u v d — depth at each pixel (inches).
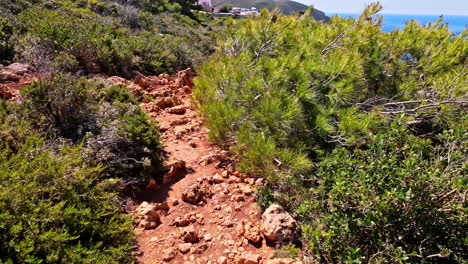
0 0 398.3
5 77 220.8
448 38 237.9
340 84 175.2
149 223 127.6
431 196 93.8
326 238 107.8
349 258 89.1
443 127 180.2
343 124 163.9
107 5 675.4
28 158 121.8
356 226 100.4
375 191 99.7
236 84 190.9
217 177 164.9
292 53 197.6
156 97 281.4
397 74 226.5
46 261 87.9
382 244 93.9
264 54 234.7
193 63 443.8
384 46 225.9
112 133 159.5
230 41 253.0
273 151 147.5
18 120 149.1
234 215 136.5
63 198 111.1
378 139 120.3
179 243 118.7
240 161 170.9
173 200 144.2
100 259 96.0
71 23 370.3
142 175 153.9
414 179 95.8
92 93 203.6
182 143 204.1
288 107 162.4
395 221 97.7
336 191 102.8
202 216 135.4
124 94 225.0
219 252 115.1
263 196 144.0
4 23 299.6
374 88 229.9
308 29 248.5
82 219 106.7
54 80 171.8
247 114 179.9
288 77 181.6
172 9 1253.1
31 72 243.9
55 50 280.2
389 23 219.5
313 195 134.1
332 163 116.6
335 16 267.7
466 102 165.0
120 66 316.8
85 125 170.4
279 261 104.3
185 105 277.9
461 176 92.4
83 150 144.6
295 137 173.3
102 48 305.0
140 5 942.4
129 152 159.5
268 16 238.5
